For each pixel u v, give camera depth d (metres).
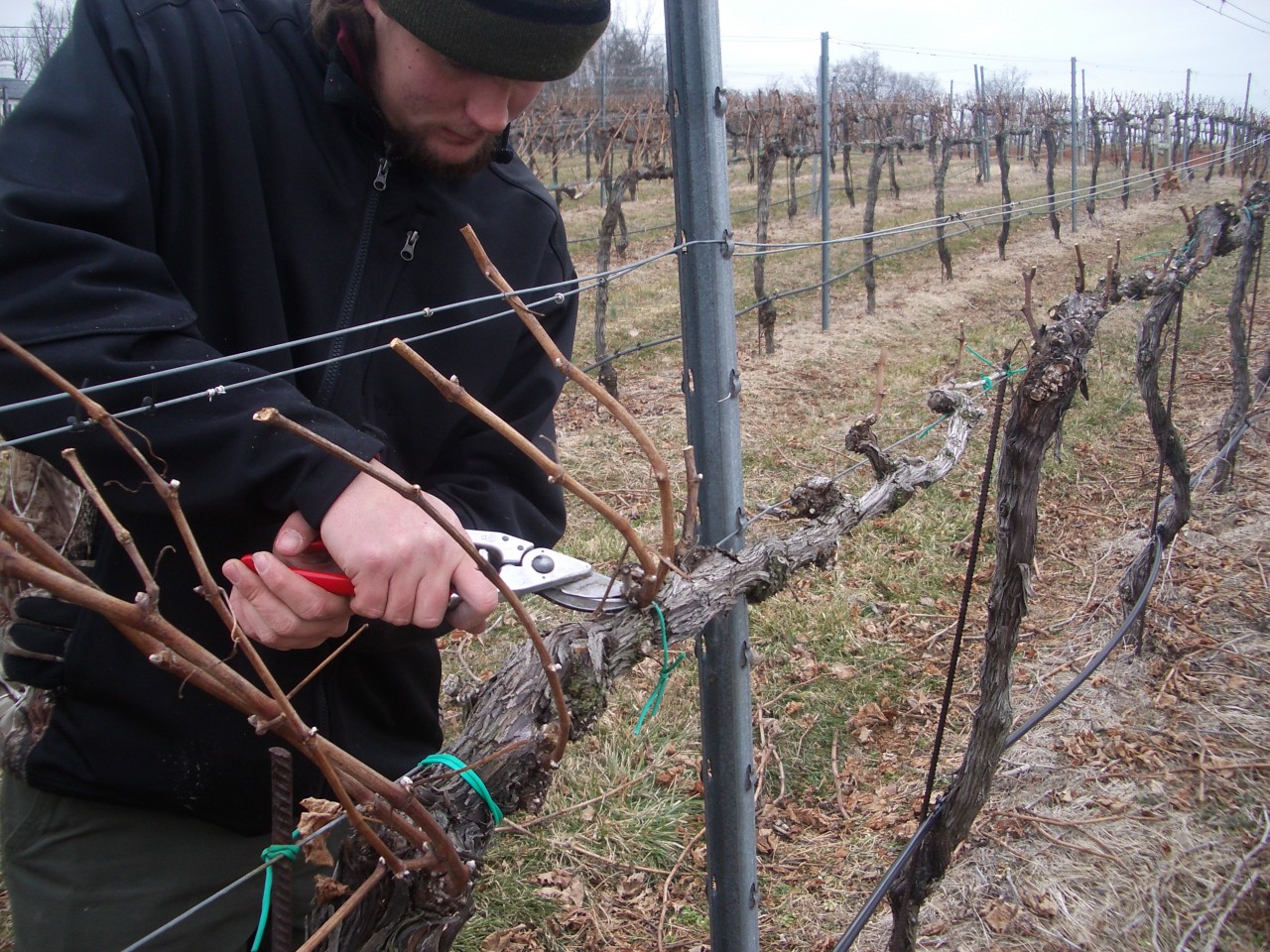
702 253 1.51
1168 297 3.83
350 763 0.83
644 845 3.16
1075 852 3.14
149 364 1.01
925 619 4.58
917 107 23.92
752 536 4.66
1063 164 29.67
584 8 1.12
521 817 3.24
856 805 3.41
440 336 1.42
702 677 1.71
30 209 1.02
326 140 1.30
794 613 4.55
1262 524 5.41
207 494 1.01
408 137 1.26
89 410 0.70
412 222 1.37
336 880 1.00
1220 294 11.68
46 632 1.30
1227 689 3.96
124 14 1.16
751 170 22.84
